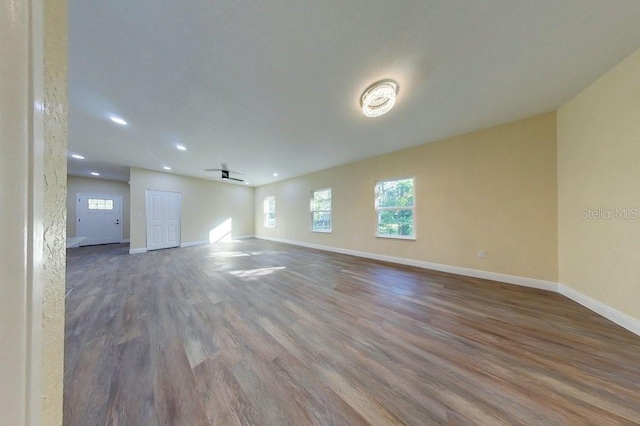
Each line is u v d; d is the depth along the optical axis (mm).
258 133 3283
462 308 2262
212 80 2031
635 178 1782
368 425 1036
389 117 2814
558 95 2369
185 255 5078
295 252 5406
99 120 2818
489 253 3186
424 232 3842
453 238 3514
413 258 3988
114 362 1453
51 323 416
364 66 1874
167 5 1335
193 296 2596
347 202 5102
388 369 1399
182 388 1239
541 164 2801
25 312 326
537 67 1915
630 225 1822
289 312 2182
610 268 1997
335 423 1045
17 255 315
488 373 1365
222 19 1433
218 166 5395
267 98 2332
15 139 315
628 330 1815
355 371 1382
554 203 2721
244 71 1918
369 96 2188
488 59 1812
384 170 4395
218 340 1705
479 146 3260
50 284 414
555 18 1447
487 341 1693
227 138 3482
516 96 2379
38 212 355
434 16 1435
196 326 1912
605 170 2041
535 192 2848
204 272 3629
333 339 1723
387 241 4379
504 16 1435
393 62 1835
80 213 6680
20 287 319
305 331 1837
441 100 2428
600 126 2084
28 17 343
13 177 312
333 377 1330
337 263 4230
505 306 2301
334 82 2078
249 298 2533
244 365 1431
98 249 6023
